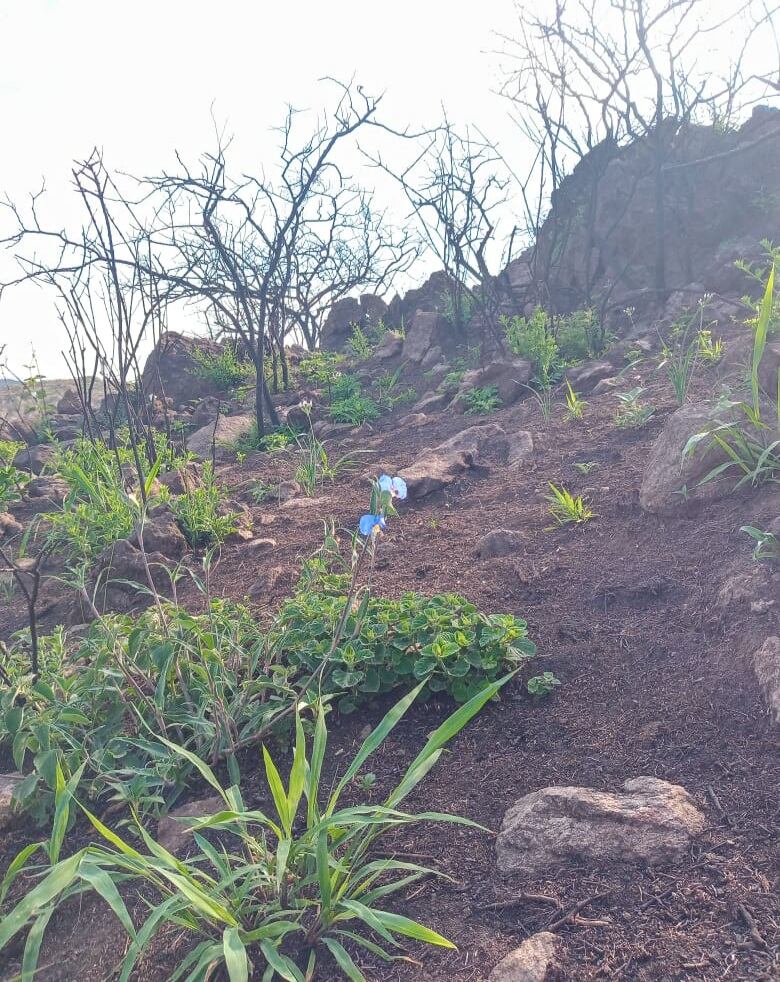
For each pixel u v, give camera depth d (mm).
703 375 5355
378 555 4191
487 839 2215
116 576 4422
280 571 4203
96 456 5945
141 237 6754
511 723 2658
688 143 9023
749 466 3502
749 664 2584
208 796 2574
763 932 1746
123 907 1737
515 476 4977
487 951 1857
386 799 2428
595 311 7852
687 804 2141
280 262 9398
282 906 1969
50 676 3016
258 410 7766
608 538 3721
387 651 2873
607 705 2650
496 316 9477
